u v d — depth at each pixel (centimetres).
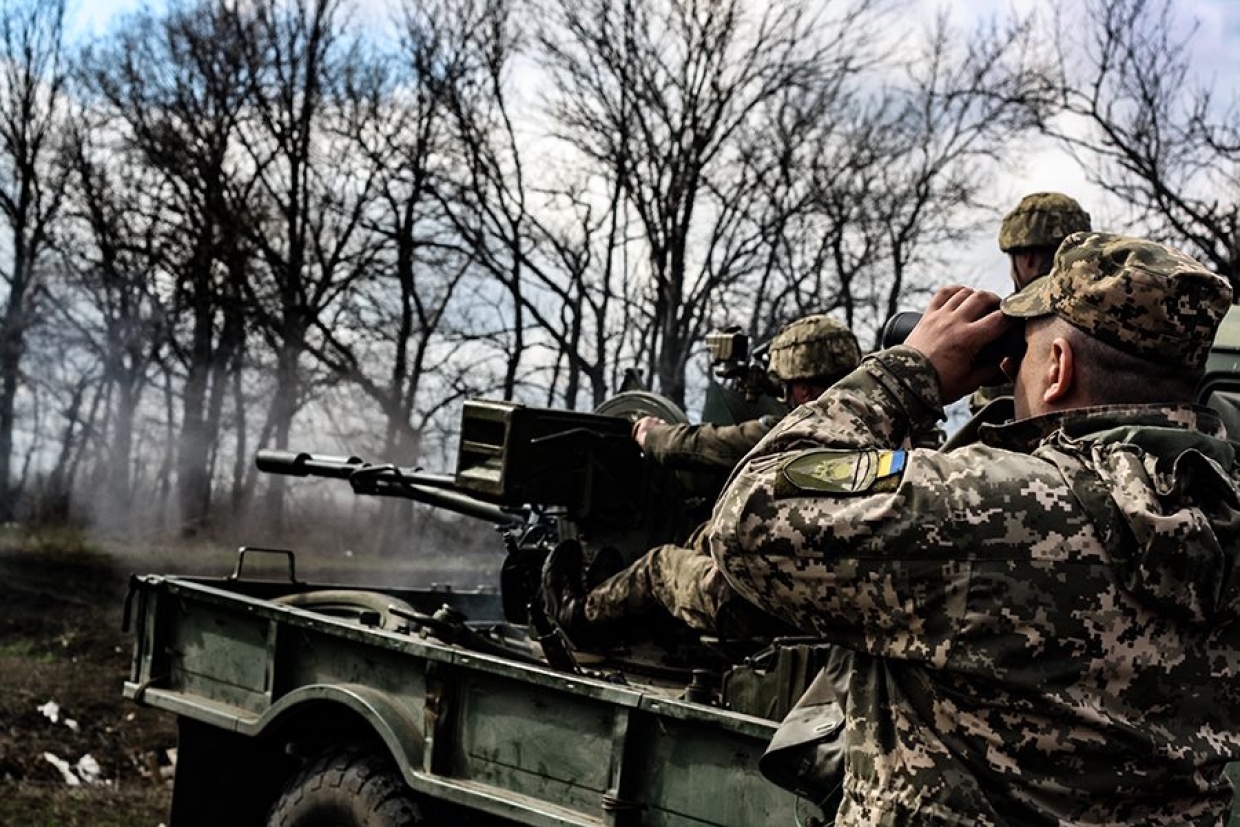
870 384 241
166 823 707
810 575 218
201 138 2436
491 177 2009
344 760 461
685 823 376
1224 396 368
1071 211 497
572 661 458
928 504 211
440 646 434
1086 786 209
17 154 2759
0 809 700
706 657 490
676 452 485
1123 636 209
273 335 2388
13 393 2720
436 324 2212
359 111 2278
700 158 1817
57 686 994
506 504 514
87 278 2689
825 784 277
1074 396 226
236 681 502
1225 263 1355
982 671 208
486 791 418
